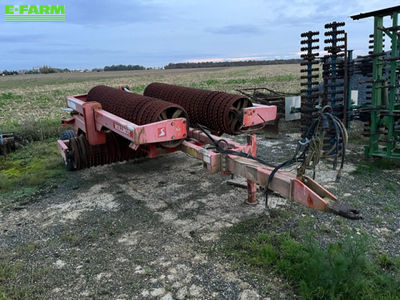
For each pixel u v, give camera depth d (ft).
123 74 278.67
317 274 10.57
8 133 31.91
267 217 15.75
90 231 15.39
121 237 14.75
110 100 20.75
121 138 22.38
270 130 32.35
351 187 18.81
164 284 11.51
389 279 10.67
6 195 20.12
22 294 11.34
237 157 14.76
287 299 10.47
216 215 16.34
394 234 13.89
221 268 12.20
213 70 263.70
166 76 209.77
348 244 11.27
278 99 37.24
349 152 25.41
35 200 19.26
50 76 297.33
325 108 11.17
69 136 27.55
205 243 13.91
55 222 16.44
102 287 11.52
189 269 12.24
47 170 24.40
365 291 10.12
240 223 15.35
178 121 15.47
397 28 20.12
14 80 251.60
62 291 11.42
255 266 12.15
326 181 19.76
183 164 24.52
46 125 37.93
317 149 11.09
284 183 11.93
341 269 10.02
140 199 18.74
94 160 22.13
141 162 25.39
